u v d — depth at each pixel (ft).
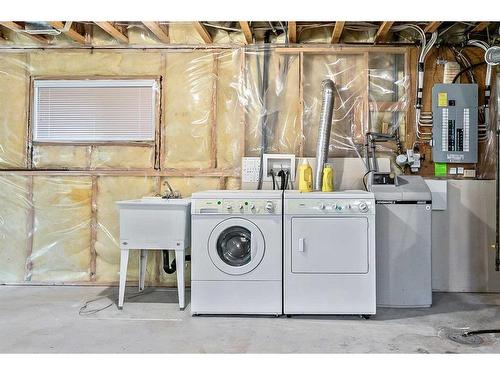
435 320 9.67
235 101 12.53
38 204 12.79
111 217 12.67
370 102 12.32
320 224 9.77
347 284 9.75
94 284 12.62
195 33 12.60
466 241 12.04
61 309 10.38
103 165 12.75
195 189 12.55
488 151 12.14
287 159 12.07
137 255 12.65
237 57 12.53
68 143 12.75
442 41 12.16
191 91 12.60
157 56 12.65
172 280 12.57
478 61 12.23
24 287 12.49
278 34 12.48
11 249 12.82
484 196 12.03
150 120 12.69
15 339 8.48
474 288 12.03
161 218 10.34
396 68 12.41
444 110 12.02
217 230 9.84
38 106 12.84
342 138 12.41
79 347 8.11
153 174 12.56
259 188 12.00
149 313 10.12
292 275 9.80
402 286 10.77
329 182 10.71
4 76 12.82
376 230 10.82
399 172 12.30
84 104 12.80
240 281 9.86
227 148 12.55
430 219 10.83
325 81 11.74
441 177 12.16
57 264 12.76
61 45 12.71
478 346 8.17
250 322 9.51
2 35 12.76
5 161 12.82
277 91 12.51
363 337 8.62
